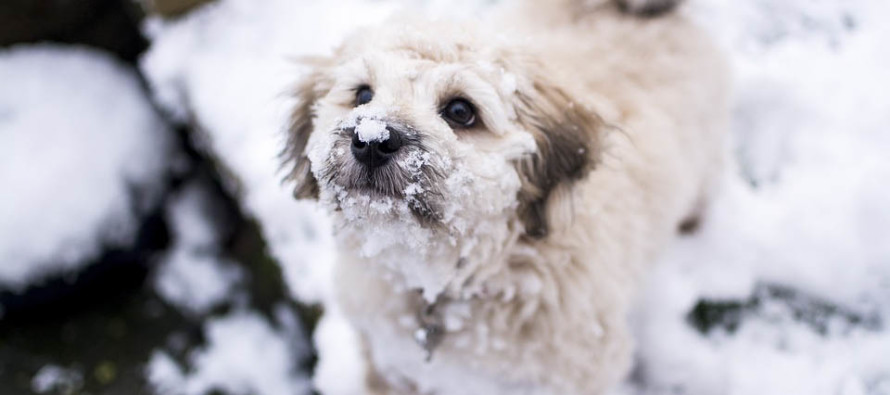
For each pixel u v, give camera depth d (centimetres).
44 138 85
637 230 56
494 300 52
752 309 65
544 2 66
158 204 90
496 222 49
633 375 64
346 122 45
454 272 50
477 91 47
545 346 52
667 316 65
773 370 62
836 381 61
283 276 69
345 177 46
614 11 64
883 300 64
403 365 56
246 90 74
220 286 86
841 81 75
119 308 87
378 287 53
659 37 62
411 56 48
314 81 54
